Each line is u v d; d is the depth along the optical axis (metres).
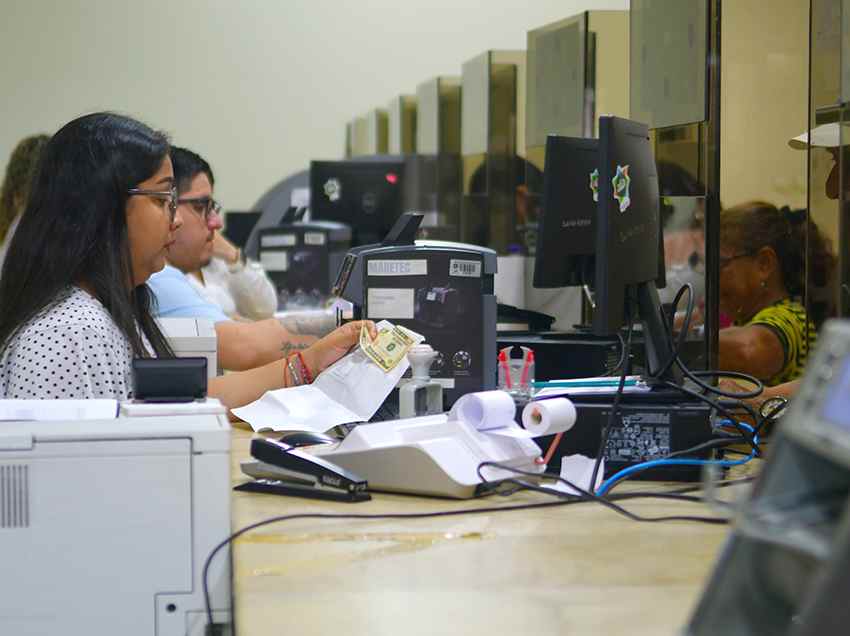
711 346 2.34
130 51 7.01
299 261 5.19
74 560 1.21
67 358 1.78
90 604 1.22
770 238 2.81
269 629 0.98
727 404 1.88
